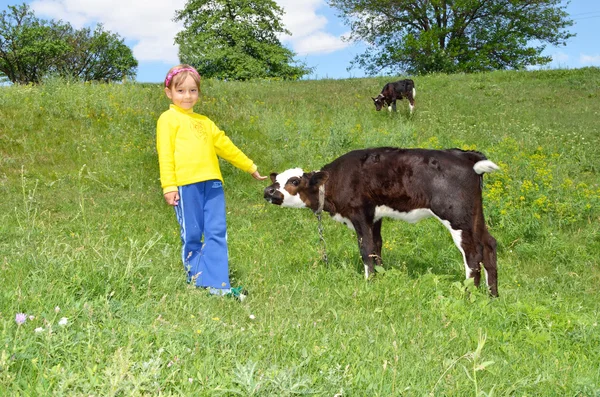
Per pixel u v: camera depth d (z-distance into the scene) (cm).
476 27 3734
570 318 447
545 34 3684
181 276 434
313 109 1672
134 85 1614
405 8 3731
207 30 3931
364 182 520
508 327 419
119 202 845
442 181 502
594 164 1151
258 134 1316
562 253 713
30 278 351
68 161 1041
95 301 318
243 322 345
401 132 1281
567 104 1791
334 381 250
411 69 3816
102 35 5269
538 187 891
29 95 1328
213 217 440
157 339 276
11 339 248
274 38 4247
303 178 530
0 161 997
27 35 4888
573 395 302
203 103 1498
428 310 434
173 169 427
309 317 365
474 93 2017
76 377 221
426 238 738
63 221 714
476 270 505
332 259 606
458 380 290
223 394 235
